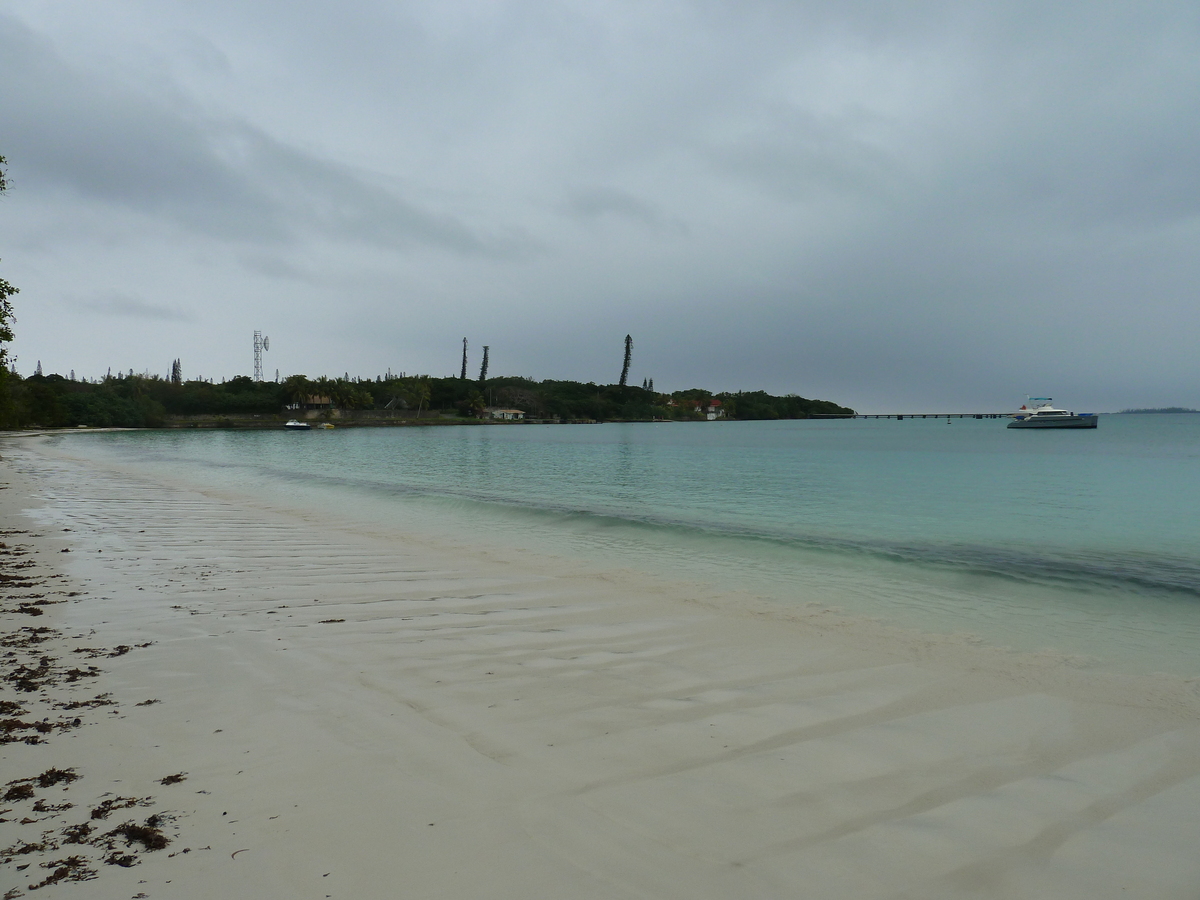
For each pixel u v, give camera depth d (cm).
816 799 343
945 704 490
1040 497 2127
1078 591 905
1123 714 475
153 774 350
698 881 270
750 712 463
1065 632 708
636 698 485
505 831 303
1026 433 9956
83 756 369
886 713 470
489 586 876
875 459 4112
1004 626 730
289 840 291
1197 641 676
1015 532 1452
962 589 914
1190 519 1652
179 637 604
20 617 659
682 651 612
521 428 14300
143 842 288
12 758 365
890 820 325
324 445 6369
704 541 1302
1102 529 1495
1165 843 310
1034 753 409
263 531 1298
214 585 826
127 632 616
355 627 657
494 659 571
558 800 333
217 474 2872
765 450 5256
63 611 686
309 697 466
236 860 276
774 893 264
